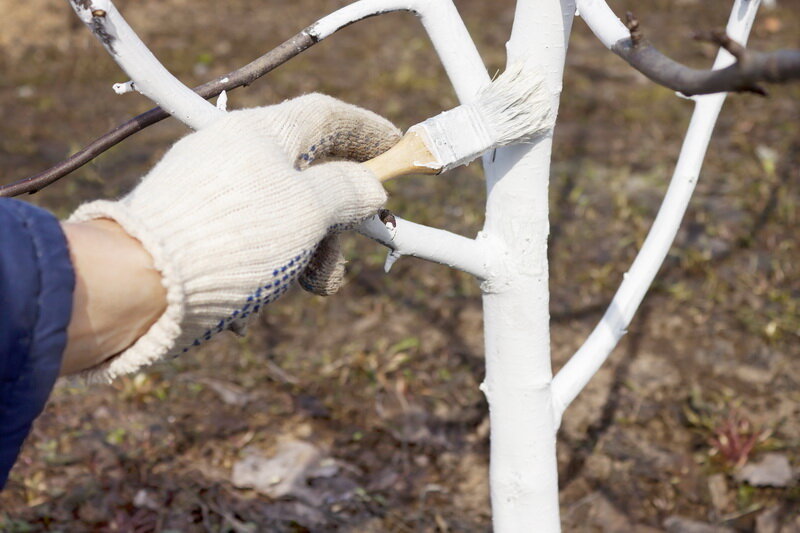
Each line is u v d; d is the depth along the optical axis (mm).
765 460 2711
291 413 2930
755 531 2494
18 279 799
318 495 2605
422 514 2545
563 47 1295
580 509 2582
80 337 866
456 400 3004
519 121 1209
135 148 4734
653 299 3508
